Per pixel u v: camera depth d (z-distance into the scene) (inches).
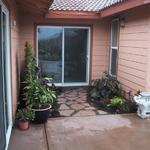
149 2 198.2
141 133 179.9
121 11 257.1
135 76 248.2
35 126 190.9
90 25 333.4
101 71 344.5
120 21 286.8
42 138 169.0
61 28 329.7
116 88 281.9
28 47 289.4
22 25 317.1
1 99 127.5
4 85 155.0
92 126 192.9
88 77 344.8
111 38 323.9
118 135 176.1
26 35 320.2
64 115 219.3
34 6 225.0
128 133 179.8
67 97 284.7
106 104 246.4
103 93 272.8
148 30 219.9
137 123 199.9
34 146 156.5
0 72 127.8
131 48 257.6
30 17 317.1
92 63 340.8
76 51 340.5
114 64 313.9
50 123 198.1
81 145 159.2
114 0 291.4
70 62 341.4
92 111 232.1
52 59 335.9
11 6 193.3
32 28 319.9
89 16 314.7
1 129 125.3
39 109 192.7
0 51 131.4
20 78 301.9
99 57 341.7
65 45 335.9
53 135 174.4
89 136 173.6
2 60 140.6
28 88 200.8
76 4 329.7
